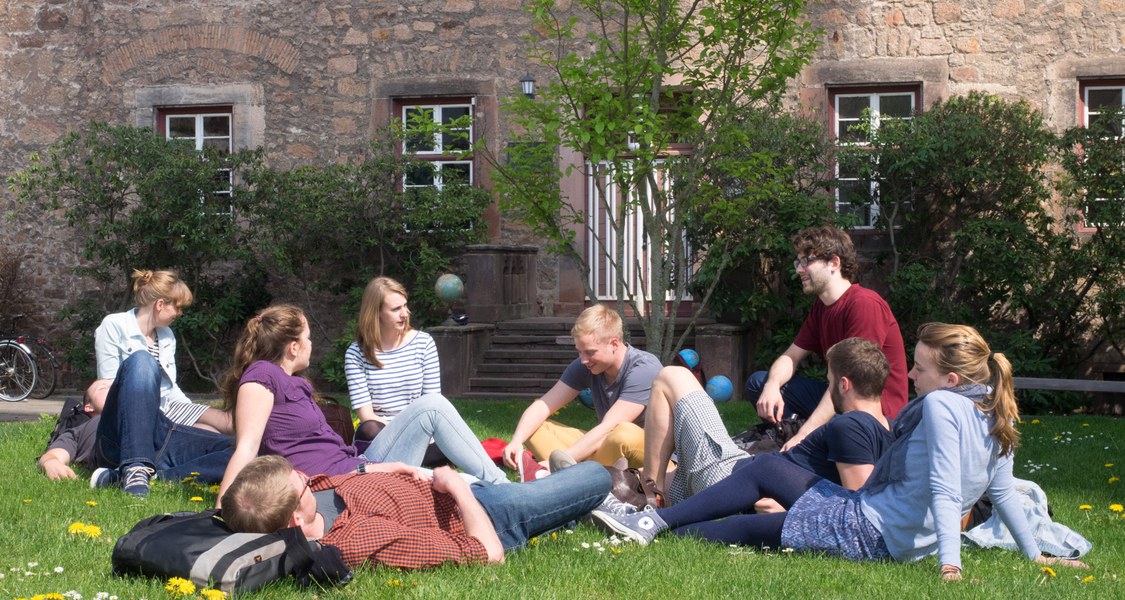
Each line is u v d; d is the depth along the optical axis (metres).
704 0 8.38
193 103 13.23
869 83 11.81
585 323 5.12
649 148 8.05
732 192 10.70
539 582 3.47
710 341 10.99
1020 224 10.83
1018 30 11.52
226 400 4.61
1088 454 7.07
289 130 13.06
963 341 3.83
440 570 3.56
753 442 4.99
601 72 8.08
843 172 11.52
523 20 12.60
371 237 12.49
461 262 12.82
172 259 12.84
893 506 3.89
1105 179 10.55
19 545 3.80
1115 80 11.45
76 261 13.46
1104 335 11.02
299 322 4.65
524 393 11.31
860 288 5.12
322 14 12.99
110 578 3.36
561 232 9.00
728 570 3.70
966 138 10.89
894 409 4.96
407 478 3.80
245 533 3.30
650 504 4.52
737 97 8.41
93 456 5.39
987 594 3.39
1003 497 3.94
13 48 13.59
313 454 4.48
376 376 5.71
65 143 12.77
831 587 3.50
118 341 5.63
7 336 13.05
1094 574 3.79
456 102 12.95
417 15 12.81
